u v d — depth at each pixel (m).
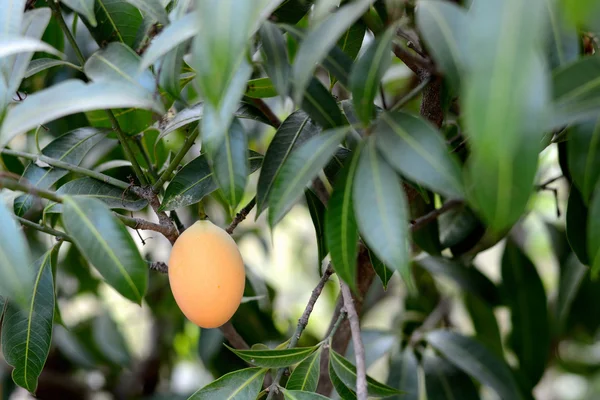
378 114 0.67
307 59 0.58
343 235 0.60
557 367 1.35
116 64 0.65
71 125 0.94
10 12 0.63
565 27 0.49
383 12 0.71
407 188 0.76
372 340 0.93
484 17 0.49
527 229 1.31
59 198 0.63
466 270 0.99
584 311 1.08
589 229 0.58
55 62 0.72
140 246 1.15
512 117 0.48
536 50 0.51
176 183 0.70
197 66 0.53
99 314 1.18
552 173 1.10
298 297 1.45
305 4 0.72
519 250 1.00
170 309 1.17
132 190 0.71
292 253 1.52
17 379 0.71
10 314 0.71
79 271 1.14
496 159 0.49
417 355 0.97
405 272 0.57
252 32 0.59
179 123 0.73
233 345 0.85
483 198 0.50
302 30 0.63
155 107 0.59
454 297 1.12
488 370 0.92
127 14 0.75
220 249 0.68
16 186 0.62
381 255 0.57
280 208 0.59
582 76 0.56
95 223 0.62
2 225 0.58
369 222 0.58
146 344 1.38
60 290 1.16
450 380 0.94
